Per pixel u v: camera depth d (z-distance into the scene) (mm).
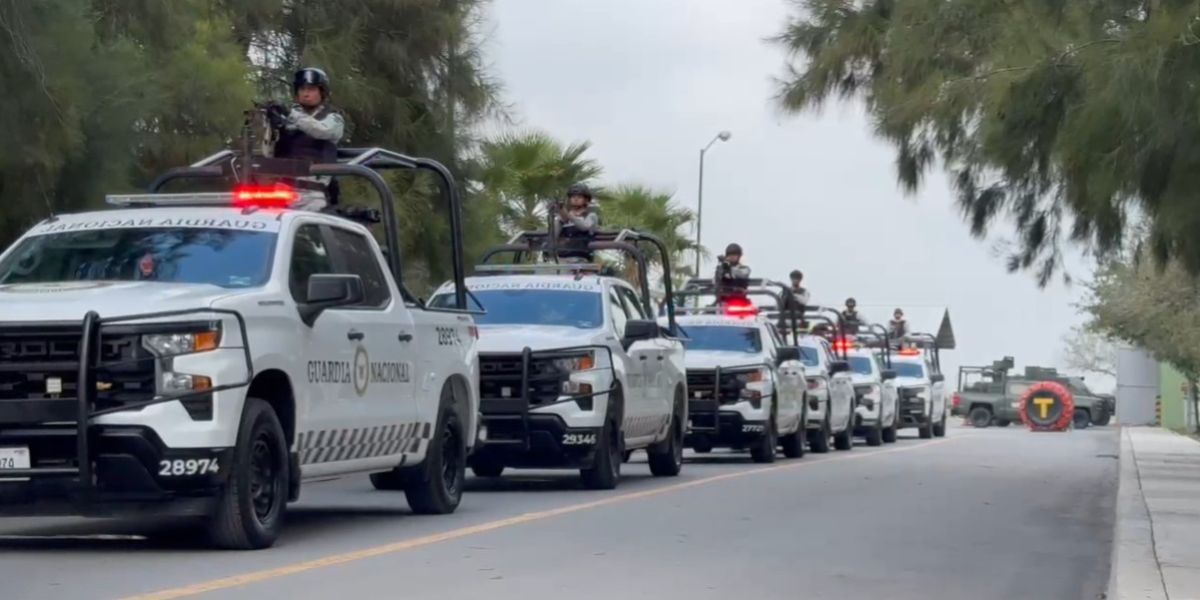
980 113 28547
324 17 43844
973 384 114625
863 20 31969
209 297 17891
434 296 30766
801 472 37688
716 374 40250
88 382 17078
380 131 44219
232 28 40094
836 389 52250
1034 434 84125
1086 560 21312
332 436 19859
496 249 34844
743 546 21250
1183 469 41625
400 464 22469
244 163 20844
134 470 17188
